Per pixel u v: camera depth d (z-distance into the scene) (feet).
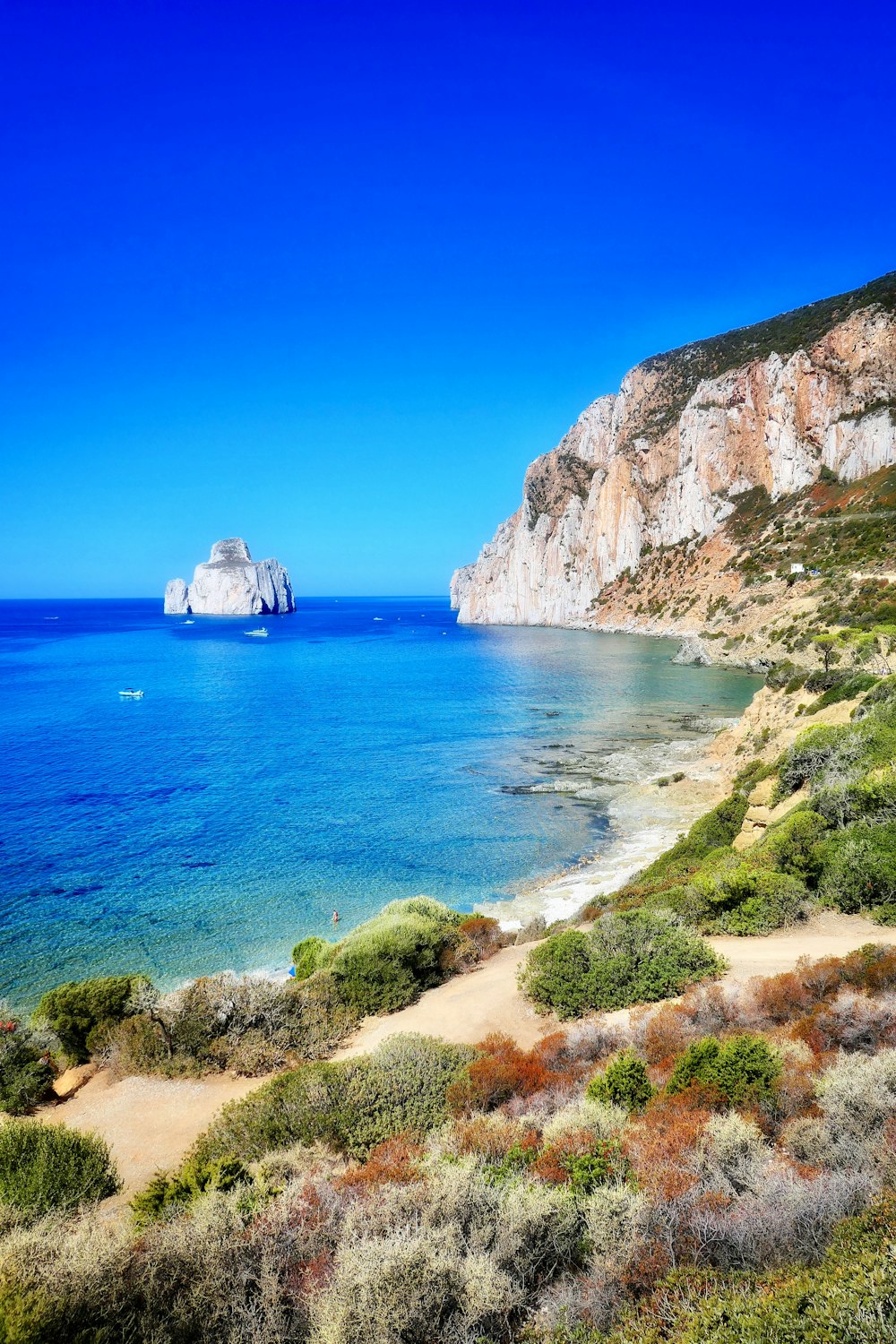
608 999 49.75
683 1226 21.52
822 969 43.32
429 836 126.41
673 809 136.77
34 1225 25.07
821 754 86.53
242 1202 26.00
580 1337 18.69
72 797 151.74
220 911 97.45
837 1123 25.58
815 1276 17.43
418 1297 19.52
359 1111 36.06
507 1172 26.71
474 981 60.64
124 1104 44.32
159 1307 21.36
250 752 192.13
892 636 155.43
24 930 91.71
